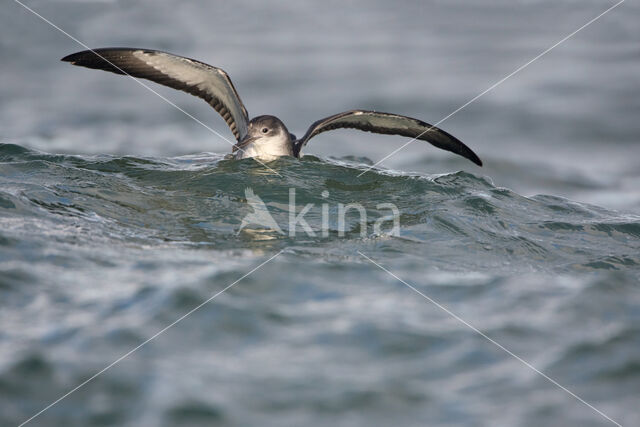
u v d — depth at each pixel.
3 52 27.88
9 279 8.86
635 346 7.86
